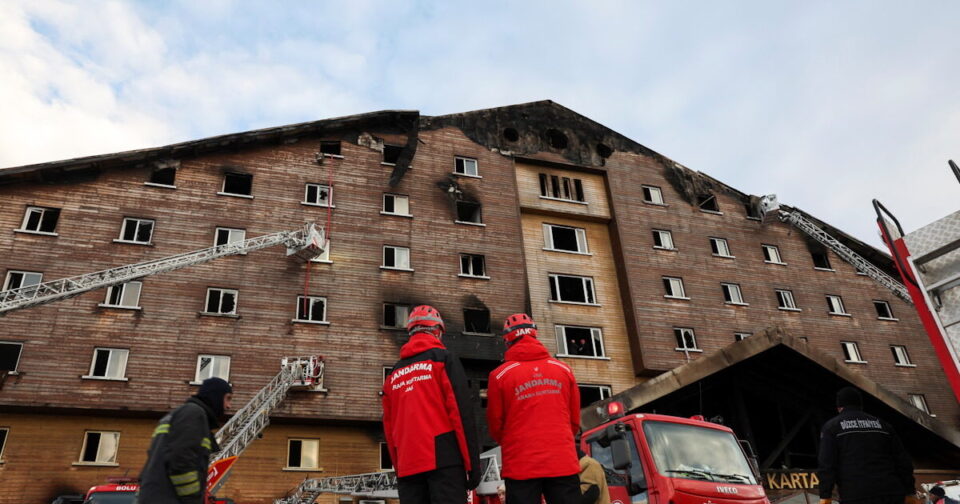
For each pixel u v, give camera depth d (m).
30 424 23.89
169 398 25.27
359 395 27.73
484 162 36.12
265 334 27.62
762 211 40.94
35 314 24.95
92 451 24.34
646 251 36.78
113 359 25.33
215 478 14.73
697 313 35.88
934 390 39.25
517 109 39.00
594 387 32.47
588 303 34.66
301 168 32.06
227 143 30.66
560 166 38.16
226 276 28.19
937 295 4.52
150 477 4.81
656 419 9.70
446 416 4.85
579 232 37.06
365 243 31.20
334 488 21.61
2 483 22.72
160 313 26.55
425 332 5.33
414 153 34.53
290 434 26.84
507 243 34.03
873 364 38.75
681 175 40.78
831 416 25.20
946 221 4.51
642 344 33.50
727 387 24.31
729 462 9.67
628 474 9.30
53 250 26.34
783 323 37.78
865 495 6.24
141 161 29.19
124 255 27.28
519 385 5.24
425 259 31.91
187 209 29.09
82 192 27.72
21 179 26.92
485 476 9.50
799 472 17.47
